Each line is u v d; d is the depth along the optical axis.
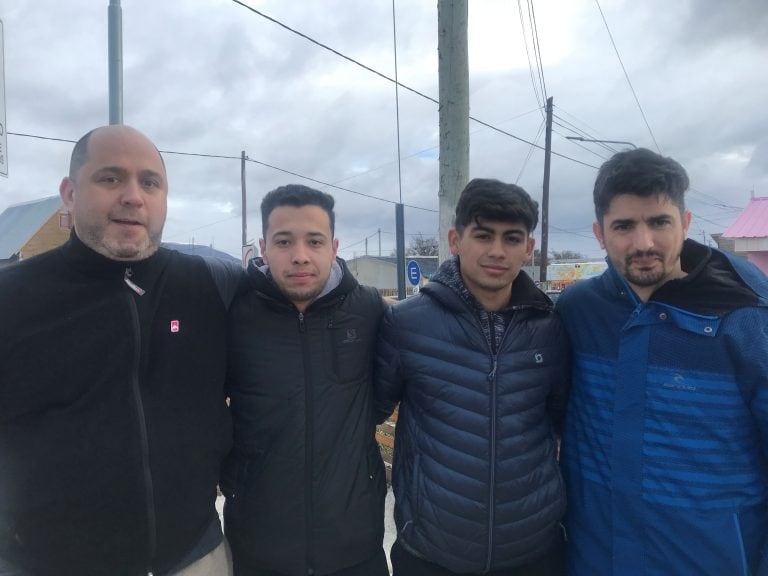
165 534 1.80
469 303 2.11
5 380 1.68
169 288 1.94
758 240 11.09
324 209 2.09
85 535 1.70
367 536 2.13
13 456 1.68
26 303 1.73
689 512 1.79
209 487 1.95
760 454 1.81
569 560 2.11
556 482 2.09
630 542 1.87
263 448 2.06
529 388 2.08
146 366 1.82
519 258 2.05
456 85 5.24
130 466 1.74
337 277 2.21
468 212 2.06
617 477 1.90
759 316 1.74
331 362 2.12
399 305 2.28
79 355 1.73
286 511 2.03
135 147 1.82
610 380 1.96
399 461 2.26
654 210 1.79
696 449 1.79
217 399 1.99
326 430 2.07
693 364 1.80
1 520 1.69
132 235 1.79
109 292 1.80
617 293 1.99
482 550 1.99
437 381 2.09
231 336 2.11
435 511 2.03
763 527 1.80
